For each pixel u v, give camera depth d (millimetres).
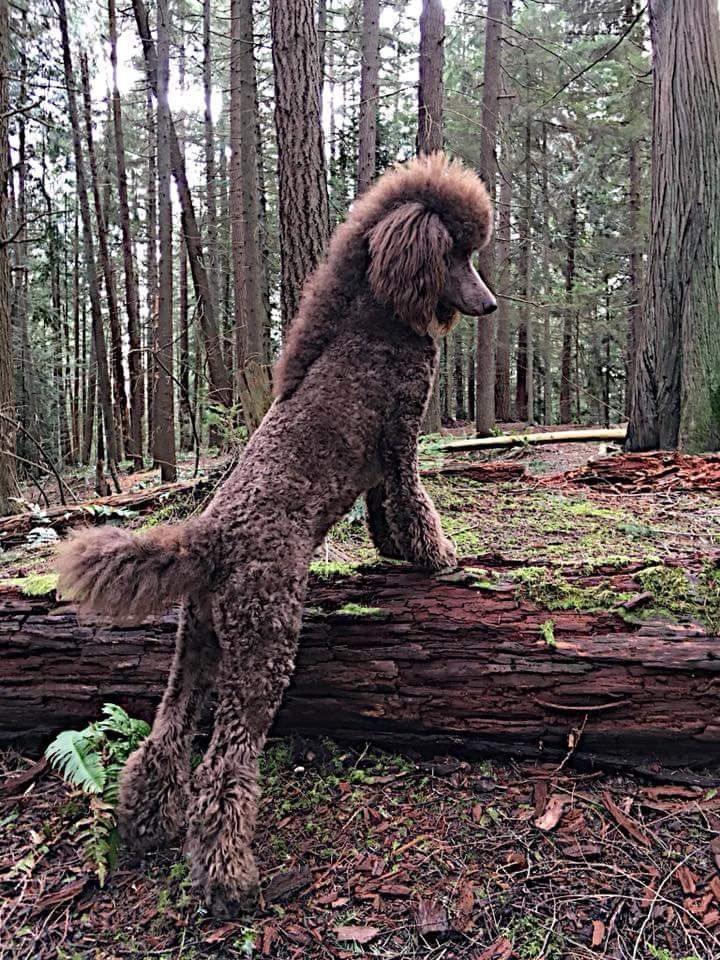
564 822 1291
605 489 2441
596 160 7867
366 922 1148
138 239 10320
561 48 6664
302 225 2629
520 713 1429
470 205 1425
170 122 6121
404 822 1329
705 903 1115
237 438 2727
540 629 1439
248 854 1206
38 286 11609
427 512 1515
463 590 1507
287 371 1412
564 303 8102
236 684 1226
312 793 1417
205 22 7902
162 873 1291
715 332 2857
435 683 1465
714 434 2826
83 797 1415
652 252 3045
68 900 1228
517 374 12109
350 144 8953
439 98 4199
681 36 2912
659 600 1460
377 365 1401
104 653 1586
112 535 1205
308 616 1513
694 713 1360
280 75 2592
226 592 1228
